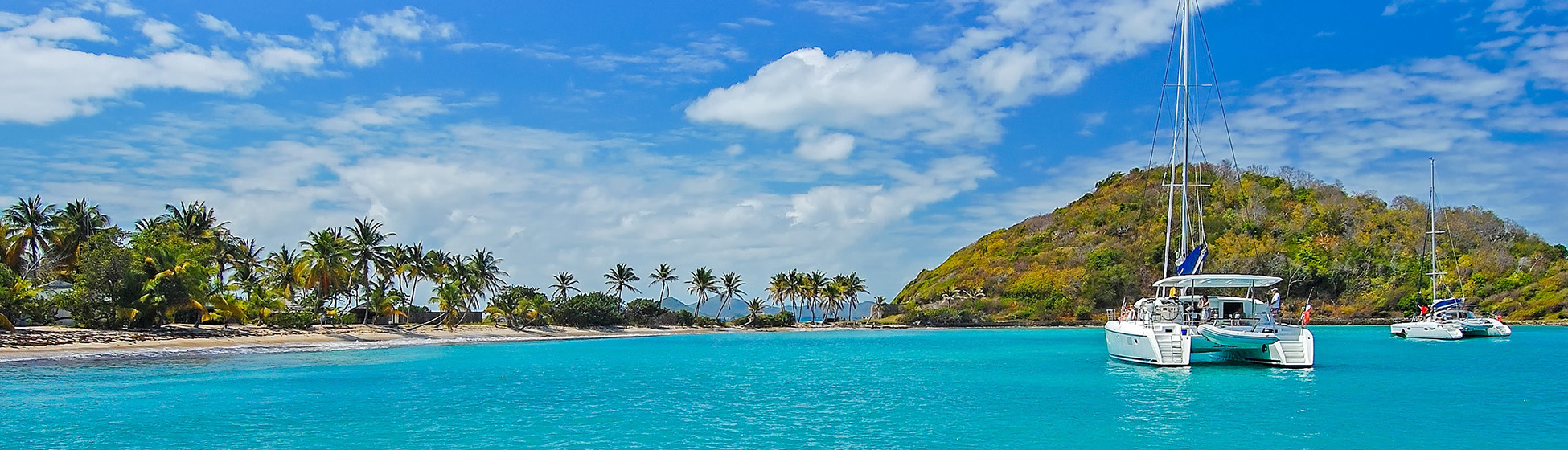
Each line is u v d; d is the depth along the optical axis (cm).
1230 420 2483
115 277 5559
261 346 5688
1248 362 3988
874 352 6088
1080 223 15425
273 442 2214
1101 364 4391
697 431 2391
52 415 2619
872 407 2850
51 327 5453
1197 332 3775
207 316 6159
